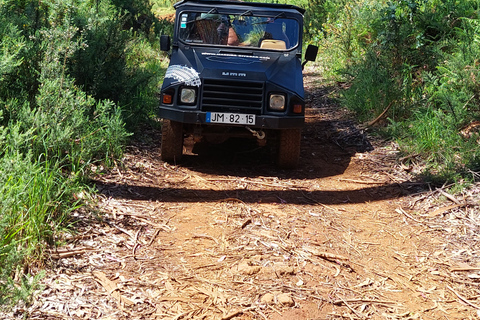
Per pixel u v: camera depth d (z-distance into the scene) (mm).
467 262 4426
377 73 8914
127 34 8070
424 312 3678
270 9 7133
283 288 3801
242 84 6223
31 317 3084
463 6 9414
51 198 4242
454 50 8539
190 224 4773
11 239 3590
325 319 3477
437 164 6406
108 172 5762
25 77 5922
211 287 3729
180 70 6414
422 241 4812
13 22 6973
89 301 3367
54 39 5980
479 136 6660
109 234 4355
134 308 3371
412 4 9109
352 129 8305
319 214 5277
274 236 4660
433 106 7883
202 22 7020
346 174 6594
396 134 7562
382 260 4418
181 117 6164
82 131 5848
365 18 11367
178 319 3309
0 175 3732
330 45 13492
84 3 8930
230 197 5535
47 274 3598
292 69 6680
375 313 3611
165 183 5809
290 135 6477
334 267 4215
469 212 5246
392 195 5898
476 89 7062
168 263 4023
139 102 7883
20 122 4863
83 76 7176
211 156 7102
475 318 3637
